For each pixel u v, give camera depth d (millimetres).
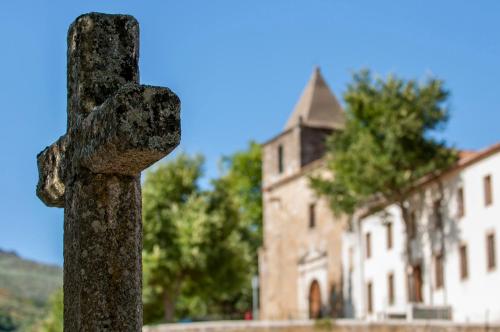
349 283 63938
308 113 76812
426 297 54906
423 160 54281
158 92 6094
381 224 56969
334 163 56938
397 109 55094
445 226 53688
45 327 63312
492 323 43750
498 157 49281
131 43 7070
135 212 6723
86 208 6652
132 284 6633
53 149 7242
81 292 6586
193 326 51250
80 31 7020
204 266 57094
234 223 59281
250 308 83312
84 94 6922
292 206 72250
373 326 46312
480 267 50312
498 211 49094
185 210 57562
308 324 48906
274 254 73812
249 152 86438
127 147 6043
